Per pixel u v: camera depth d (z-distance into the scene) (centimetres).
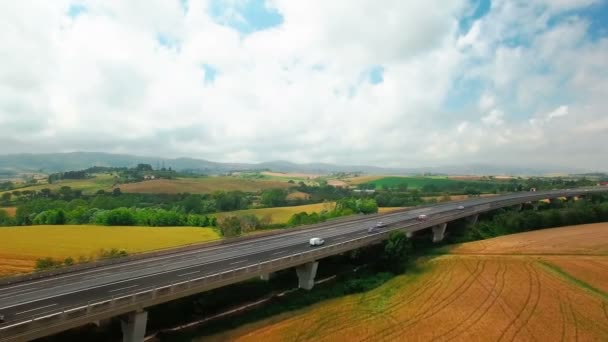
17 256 8719
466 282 7106
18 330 3647
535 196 17500
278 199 19650
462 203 16588
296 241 8481
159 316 5412
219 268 6138
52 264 6944
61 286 5194
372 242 8362
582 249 9638
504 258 8869
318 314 5919
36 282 5369
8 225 13388
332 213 13425
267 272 6091
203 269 6075
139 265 6325
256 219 12656
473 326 5334
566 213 13225
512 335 5069
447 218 11125
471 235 11656
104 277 5625
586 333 5119
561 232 11912
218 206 16988
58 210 13725
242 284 6662
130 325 4653
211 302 5956
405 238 8275
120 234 11506
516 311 5794
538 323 5403
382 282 7450
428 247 10512
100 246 9844
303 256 6688
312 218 12788
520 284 6950
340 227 10619
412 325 5434
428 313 5812
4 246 9650
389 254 8062
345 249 7662
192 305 5784
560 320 5491
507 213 13525
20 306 4459
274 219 14475
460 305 6062
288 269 7612
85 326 4916
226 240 8294
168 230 12331
